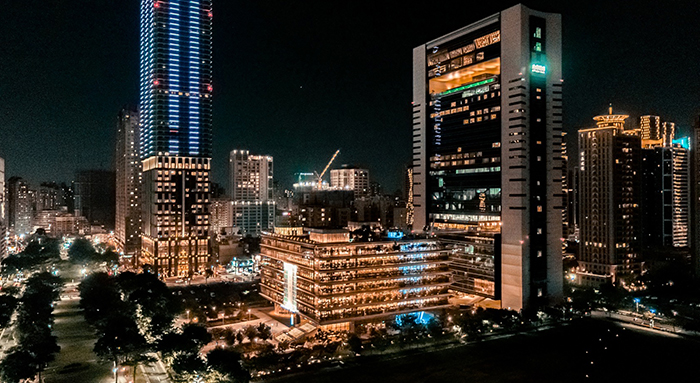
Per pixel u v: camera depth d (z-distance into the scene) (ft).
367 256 636.48
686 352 554.05
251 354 536.01
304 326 628.28
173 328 567.59
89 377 478.59
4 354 539.70
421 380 472.85
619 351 558.97
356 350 531.09
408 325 599.98
